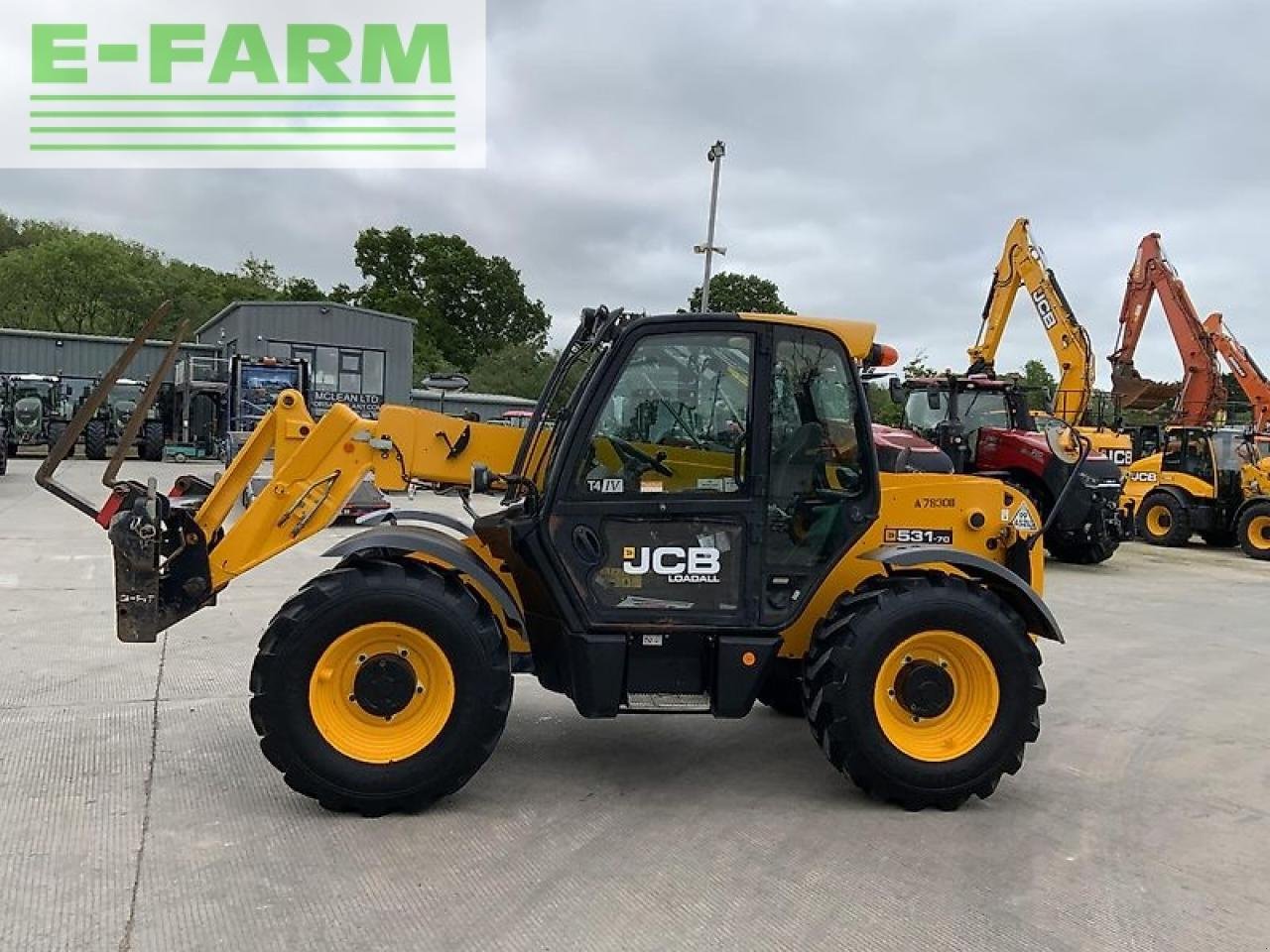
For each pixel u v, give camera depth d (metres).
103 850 3.50
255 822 3.78
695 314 4.16
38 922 2.99
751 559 4.16
